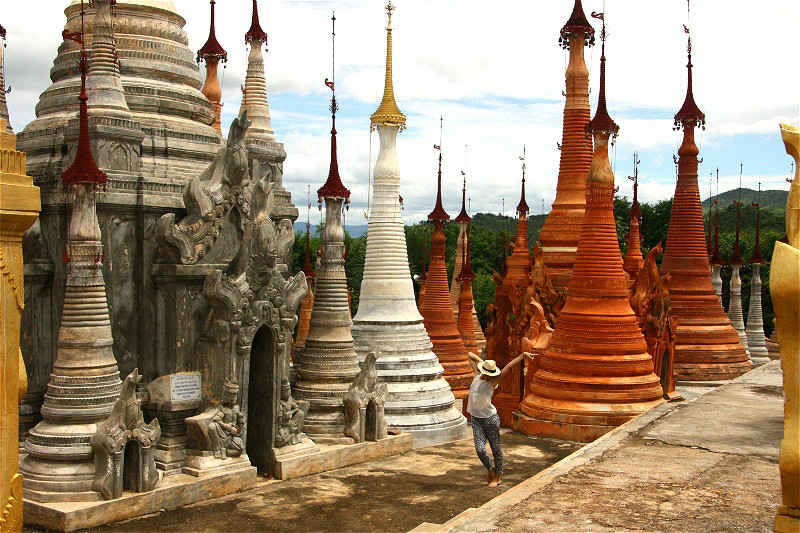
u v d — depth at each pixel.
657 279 23.45
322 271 20.41
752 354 45.16
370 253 23.64
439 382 23.05
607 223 21.66
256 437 17.88
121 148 17.02
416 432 21.56
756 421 17.08
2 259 6.57
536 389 21.98
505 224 124.31
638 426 16.55
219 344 16.59
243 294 16.77
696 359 31.02
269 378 17.72
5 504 6.60
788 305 6.32
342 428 19.42
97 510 13.77
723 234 77.25
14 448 6.71
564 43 25.92
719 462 13.41
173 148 18.62
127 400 14.36
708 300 31.92
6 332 6.61
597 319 21.20
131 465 14.62
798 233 6.43
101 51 17.17
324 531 13.74
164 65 19.61
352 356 20.27
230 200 17.19
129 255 16.88
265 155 21.39
